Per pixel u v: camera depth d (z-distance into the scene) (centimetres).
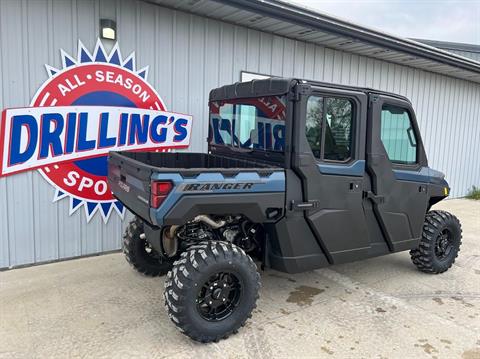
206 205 286
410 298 387
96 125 469
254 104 362
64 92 444
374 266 479
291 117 318
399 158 397
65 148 452
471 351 294
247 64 587
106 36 459
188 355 278
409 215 410
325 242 344
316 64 669
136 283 396
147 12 487
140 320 323
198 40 534
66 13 434
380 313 352
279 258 334
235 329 302
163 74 511
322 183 335
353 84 733
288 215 323
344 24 587
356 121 352
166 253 335
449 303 377
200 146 561
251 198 302
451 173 990
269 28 581
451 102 946
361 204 364
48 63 430
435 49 735
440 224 443
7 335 294
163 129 521
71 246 471
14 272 423
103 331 305
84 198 472
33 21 417
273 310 353
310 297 383
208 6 493
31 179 436
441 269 451
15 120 419
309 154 325
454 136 974
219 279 297
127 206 334
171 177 271
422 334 317
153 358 273
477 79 948
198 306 288
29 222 441
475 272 466
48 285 388
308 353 286
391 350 293
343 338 307
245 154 382
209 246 295
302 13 536
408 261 501
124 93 483
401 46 686
